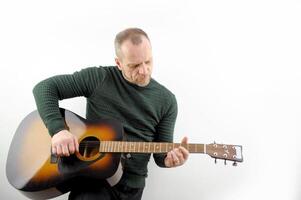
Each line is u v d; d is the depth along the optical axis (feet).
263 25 4.52
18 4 5.00
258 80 4.59
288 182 4.60
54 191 3.91
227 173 4.79
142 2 4.81
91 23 4.95
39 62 5.08
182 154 3.52
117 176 3.79
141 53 3.68
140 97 4.08
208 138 4.79
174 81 4.84
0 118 5.19
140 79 3.87
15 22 5.04
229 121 4.71
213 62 4.71
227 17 4.61
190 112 4.83
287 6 4.44
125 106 4.10
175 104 4.33
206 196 4.90
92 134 3.96
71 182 3.78
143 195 5.08
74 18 4.97
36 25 5.02
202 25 4.69
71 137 3.71
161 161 4.05
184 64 4.79
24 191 3.85
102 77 4.17
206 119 4.78
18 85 5.12
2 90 5.15
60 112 4.05
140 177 4.17
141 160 4.14
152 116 4.17
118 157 3.75
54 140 3.67
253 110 4.63
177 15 4.74
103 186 3.83
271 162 4.62
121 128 3.93
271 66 4.54
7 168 4.08
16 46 5.08
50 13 4.99
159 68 4.86
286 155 4.58
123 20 4.88
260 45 4.55
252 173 4.69
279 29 4.49
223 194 4.83
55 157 3.84
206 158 4.84
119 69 4.20
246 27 4.58
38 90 3.99
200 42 4.72
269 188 4.66
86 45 4.99
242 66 4.63
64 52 5.03
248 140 4.66
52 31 5.02
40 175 3.84
